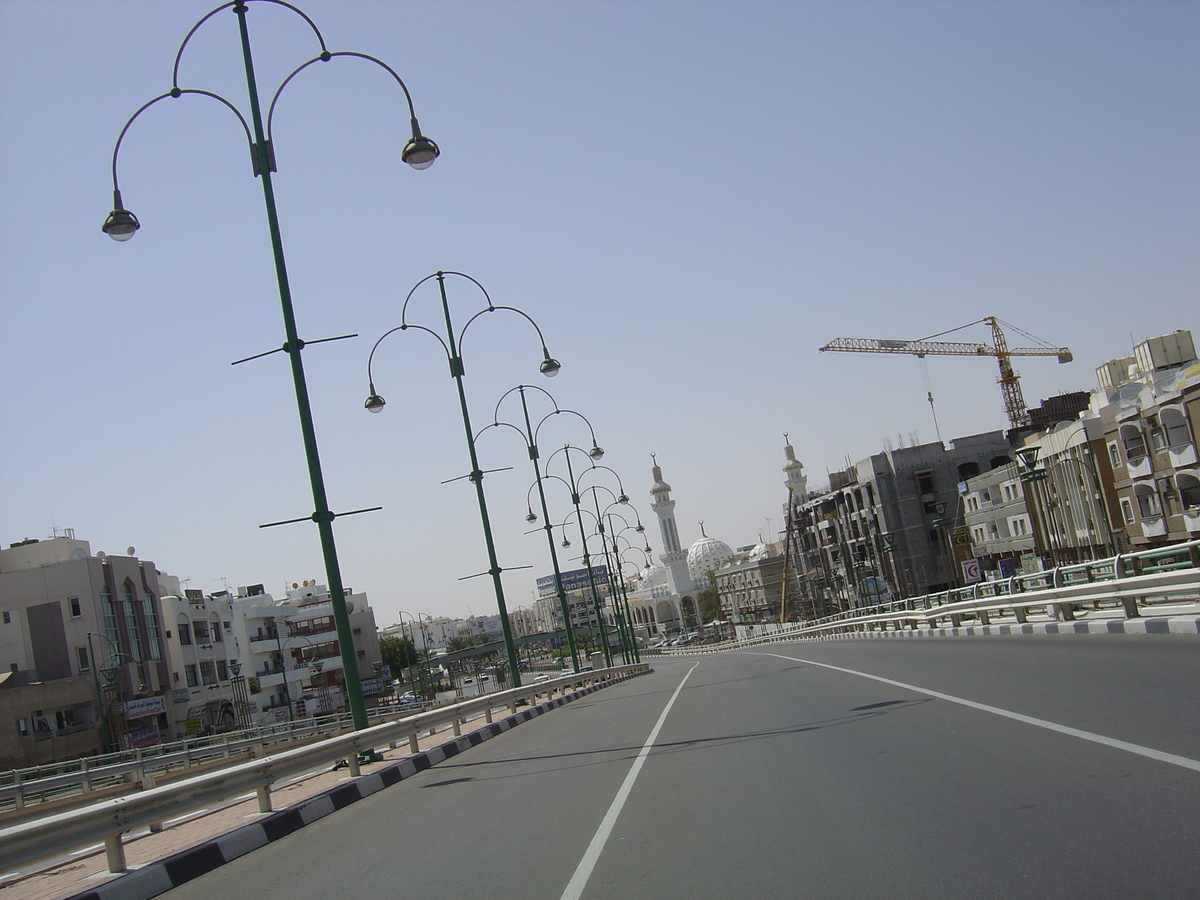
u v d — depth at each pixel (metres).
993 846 5.96
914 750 9.66
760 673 28.52
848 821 7.16
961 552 84.12
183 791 9.87
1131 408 47.84
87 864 10.75
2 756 41.31
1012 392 130.62
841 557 105.94
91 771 24.78
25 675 48.59
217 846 9.62
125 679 49.88
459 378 29.89
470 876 7.16
